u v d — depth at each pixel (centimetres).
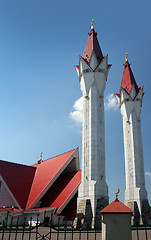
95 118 4309
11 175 5112
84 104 4625
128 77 6147
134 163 5228
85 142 4250
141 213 4631
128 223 1016
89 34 5559
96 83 4572
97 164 3941
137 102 5759
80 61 4784
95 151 4041
